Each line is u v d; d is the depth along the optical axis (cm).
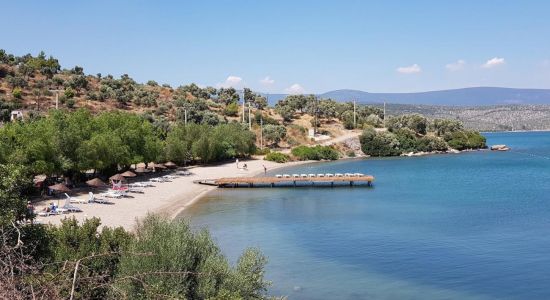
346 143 15112
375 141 15138
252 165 11631
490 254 4106
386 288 3328
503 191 7944
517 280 3456
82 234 2467
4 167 2412
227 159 12431
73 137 6431
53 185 6025
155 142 9050
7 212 2208
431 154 15938
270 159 12619
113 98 14288
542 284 3359
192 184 8281
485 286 3347
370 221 5516
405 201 6975
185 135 10906
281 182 8900
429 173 10712
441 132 18112
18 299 1073
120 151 7456
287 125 15762
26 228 2336
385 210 6238
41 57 15888
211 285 2109
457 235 4791
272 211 6191
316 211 6191
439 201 6950
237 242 4569
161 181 8244
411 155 15388
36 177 7412
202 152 10731
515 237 4678
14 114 10300
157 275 1981
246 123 14775
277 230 5066
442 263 3875
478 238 4659
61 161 6116
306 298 3142
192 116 14038
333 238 4722
